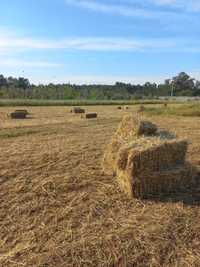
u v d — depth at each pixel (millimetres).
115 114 30312
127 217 6355
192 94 138000
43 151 10922
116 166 8039
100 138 13781
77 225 6230
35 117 26781
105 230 5969
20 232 6188
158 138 7766
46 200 7195
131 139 8227
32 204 7055
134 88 135125
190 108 28891
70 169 8875
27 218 6605
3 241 5977
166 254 5301
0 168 9148
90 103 60062
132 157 6961
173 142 7258
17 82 114562
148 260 5203
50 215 6609
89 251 5414
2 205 7105
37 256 5406
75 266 5152
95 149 11070
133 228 5953
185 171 7227
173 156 7285
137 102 67562
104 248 5457
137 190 7016
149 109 31453
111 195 7266
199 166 8742
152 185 7039
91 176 8305
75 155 10234
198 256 5238
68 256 5344
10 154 10641
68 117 26703
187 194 7137
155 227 5926
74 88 110812
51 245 5672
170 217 6234
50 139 13758
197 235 5742
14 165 9367
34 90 96938
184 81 141750
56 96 94438
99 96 101312
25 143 12773
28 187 7809
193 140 12602
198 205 6691
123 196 7188
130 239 5633
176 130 16094
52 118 25688
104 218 6391
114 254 5324
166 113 27234
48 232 6070
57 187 7727
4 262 5363
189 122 20609
